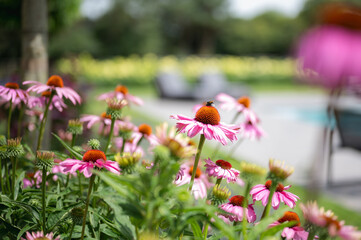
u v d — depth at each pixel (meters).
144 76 19.11
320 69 0.69
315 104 14.85
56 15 4.70
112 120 1.64
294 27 35.09
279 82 22.81
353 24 0.66
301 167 4.48
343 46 0.66
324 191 4.09
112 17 30.73
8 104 2.47
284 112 12.66
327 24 0.68
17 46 9.23
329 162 4.57
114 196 1.11
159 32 36.53
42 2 2.94
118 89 2.53
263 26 37.59
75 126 1.79
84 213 1.18
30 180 1.89
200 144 1.27
